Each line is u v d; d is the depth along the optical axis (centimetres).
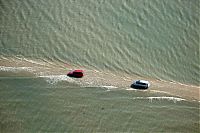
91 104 7112
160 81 8719
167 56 9381
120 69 8912
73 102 7125
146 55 9312
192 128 6894
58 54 8975
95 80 7938
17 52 8850
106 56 9125
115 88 7700
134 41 9494
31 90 7325
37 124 6631
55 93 7312
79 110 6956
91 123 6719
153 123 6875
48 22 9444
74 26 9475
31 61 8644
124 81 8169
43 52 8950
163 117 7031
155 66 9156
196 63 9338
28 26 9325
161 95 7669
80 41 9275
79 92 7412
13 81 7531
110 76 8438
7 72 7869
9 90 7262
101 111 6981
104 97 7350
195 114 7212
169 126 6856
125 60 9144
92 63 8919
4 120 6644
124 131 6650
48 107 6962
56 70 8250
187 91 8225
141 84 7825
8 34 9131
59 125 6638
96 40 9350
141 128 6744
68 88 7494
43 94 7256
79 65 8819
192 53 9481
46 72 8050
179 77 9031
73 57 8975
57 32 9325
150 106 7262
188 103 7544
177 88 8325
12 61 8500
